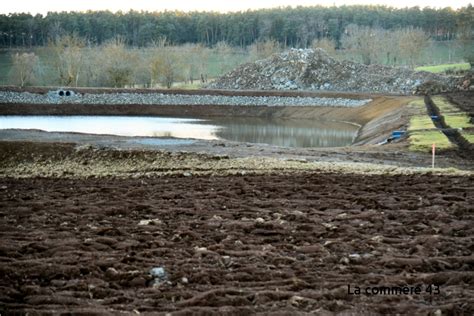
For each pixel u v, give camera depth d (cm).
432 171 3522
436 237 1927
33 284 1523
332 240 1923
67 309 1312
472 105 8206
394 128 6525
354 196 2719
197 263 1683
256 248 1847
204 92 11688
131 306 1335
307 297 1373
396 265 1638
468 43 17338
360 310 1287
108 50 13525
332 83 12950
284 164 3844
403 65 16662
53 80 14075
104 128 8188
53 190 3117
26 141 4638
